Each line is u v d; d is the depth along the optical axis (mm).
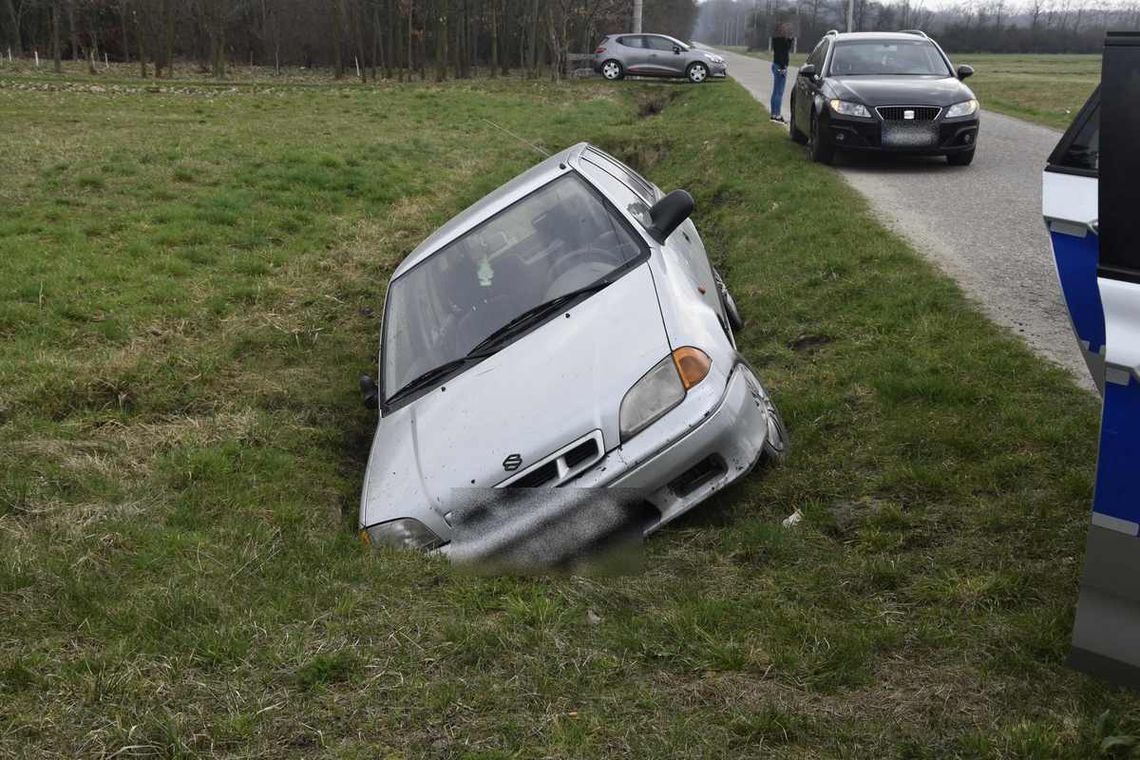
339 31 40281
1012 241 8367
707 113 21250
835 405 5301
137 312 7965
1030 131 16016
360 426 6332
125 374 6512
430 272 5418
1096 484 2684
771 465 4695
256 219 11516
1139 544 2605
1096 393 4996
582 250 5148
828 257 8008
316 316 8281
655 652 3379
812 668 3229
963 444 4629
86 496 4836
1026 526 3938
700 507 4508
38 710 3127
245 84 33875
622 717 3051
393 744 2979
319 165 14805
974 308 6488
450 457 4312
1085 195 3174
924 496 4332
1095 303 3100
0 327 7477
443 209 12805
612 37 35281
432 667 3363
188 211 11469
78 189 12570
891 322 6398
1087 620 2756
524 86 32875
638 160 17000
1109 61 2684
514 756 2877
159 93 28203
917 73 13016
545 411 4297
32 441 5461
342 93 29109
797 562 3941
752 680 3213
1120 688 2953
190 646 3465
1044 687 3012
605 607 3744
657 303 4656
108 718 3080
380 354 5227
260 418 6062
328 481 5391
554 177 5668
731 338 5266
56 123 19250
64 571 3947
